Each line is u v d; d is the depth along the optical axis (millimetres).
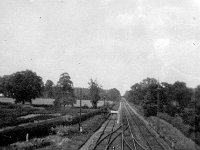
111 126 51938
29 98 98000
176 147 29203
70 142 31031
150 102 65188
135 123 57875
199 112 32312
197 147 28719
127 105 146250
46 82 164000
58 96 97812
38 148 26125
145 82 85688
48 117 55812
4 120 45875
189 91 49219
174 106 50781
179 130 38031
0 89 123188
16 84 96000
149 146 30781
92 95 97062
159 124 48594
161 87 61156
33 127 31312
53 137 32531
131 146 30969
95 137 37125
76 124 48531
